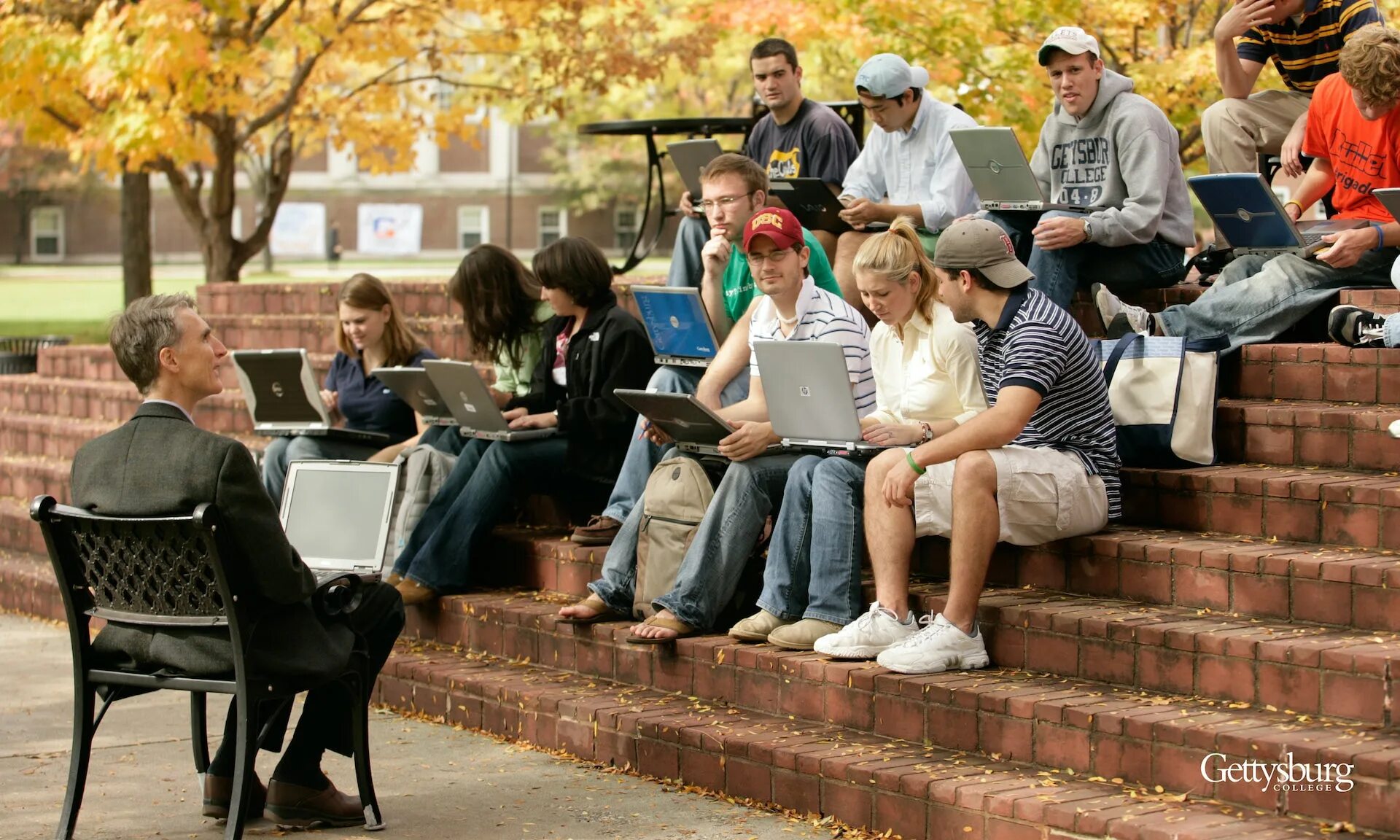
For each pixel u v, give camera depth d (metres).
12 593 17.75
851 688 9.98
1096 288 12.48
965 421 10.51
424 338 18.52
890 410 11.16
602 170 74.56
